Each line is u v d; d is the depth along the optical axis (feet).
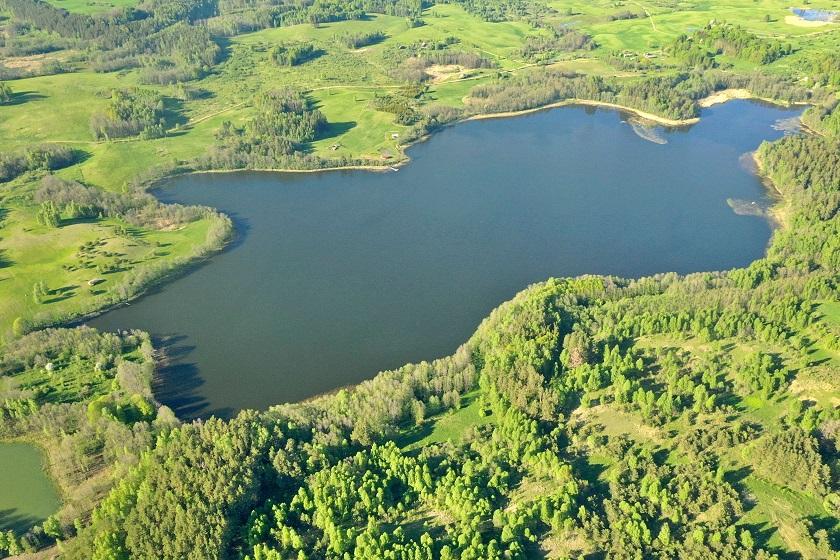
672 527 574.56
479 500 597.93
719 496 585.63
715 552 545.03
